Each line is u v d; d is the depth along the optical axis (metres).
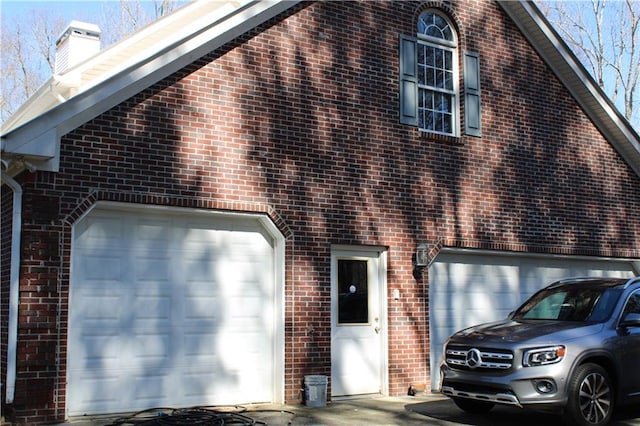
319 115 11.26
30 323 8.59
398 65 12.34
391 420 9.20
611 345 8.48
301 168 10.93
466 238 12.73
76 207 9.02
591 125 15.01
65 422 8.69
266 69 10.79
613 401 8.45
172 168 9.77
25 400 8.47
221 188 10.12
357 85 11.76
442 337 12.43
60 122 8.80
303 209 10.86
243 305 10.41
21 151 8.48
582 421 8.05
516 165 13.66
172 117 9.84
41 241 8.77
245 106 10.51
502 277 13.47
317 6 11.48
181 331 9.88
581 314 9.13
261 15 10.76
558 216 14.13
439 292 12.56
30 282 8.64
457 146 12.90
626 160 15.48
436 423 8.98
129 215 9.68
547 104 14.33
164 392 9.66
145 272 9.70
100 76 13.12
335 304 11.25
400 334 11.70
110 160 9.31
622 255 15.03
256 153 10.52
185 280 9.98
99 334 9.28
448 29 13.45
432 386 12.08
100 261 9.40
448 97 13.29
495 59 13.70
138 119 9.58
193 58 10.10
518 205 13.56
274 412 9.73
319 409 10.07
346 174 11.41
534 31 14.03
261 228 10.70
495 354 8.34
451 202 12.63
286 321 10.48
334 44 11.60
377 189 11.74
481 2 13.69
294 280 10.62
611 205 15.05
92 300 9.28
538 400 7.96
